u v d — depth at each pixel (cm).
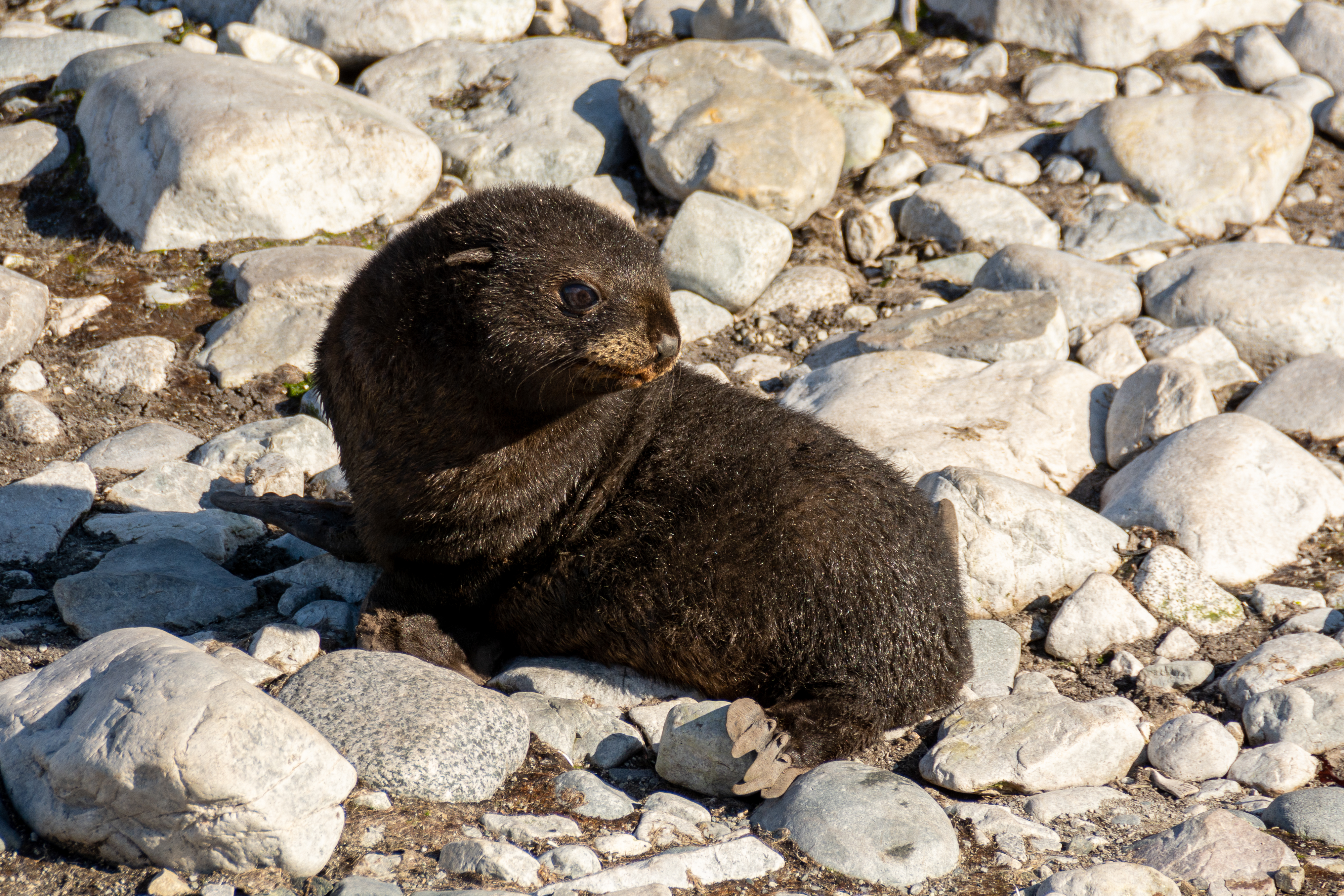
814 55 4244
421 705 1691
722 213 3462
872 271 3703
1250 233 3662
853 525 1883
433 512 1936
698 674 1933
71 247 3416
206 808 1366
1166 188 3781
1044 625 2241
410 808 1578
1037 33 4616
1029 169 3956
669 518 1948
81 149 3688
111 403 2864
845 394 2872
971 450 2658
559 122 3997
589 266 1833
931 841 1528
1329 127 4188
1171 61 4528
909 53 4675
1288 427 2792
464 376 1845
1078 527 2352
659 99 3875
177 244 3400
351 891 1355
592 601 1981
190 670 1448
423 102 4178
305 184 3494
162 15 4503
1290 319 3066
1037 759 1744
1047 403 2822
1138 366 3052
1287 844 1566
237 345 3038
